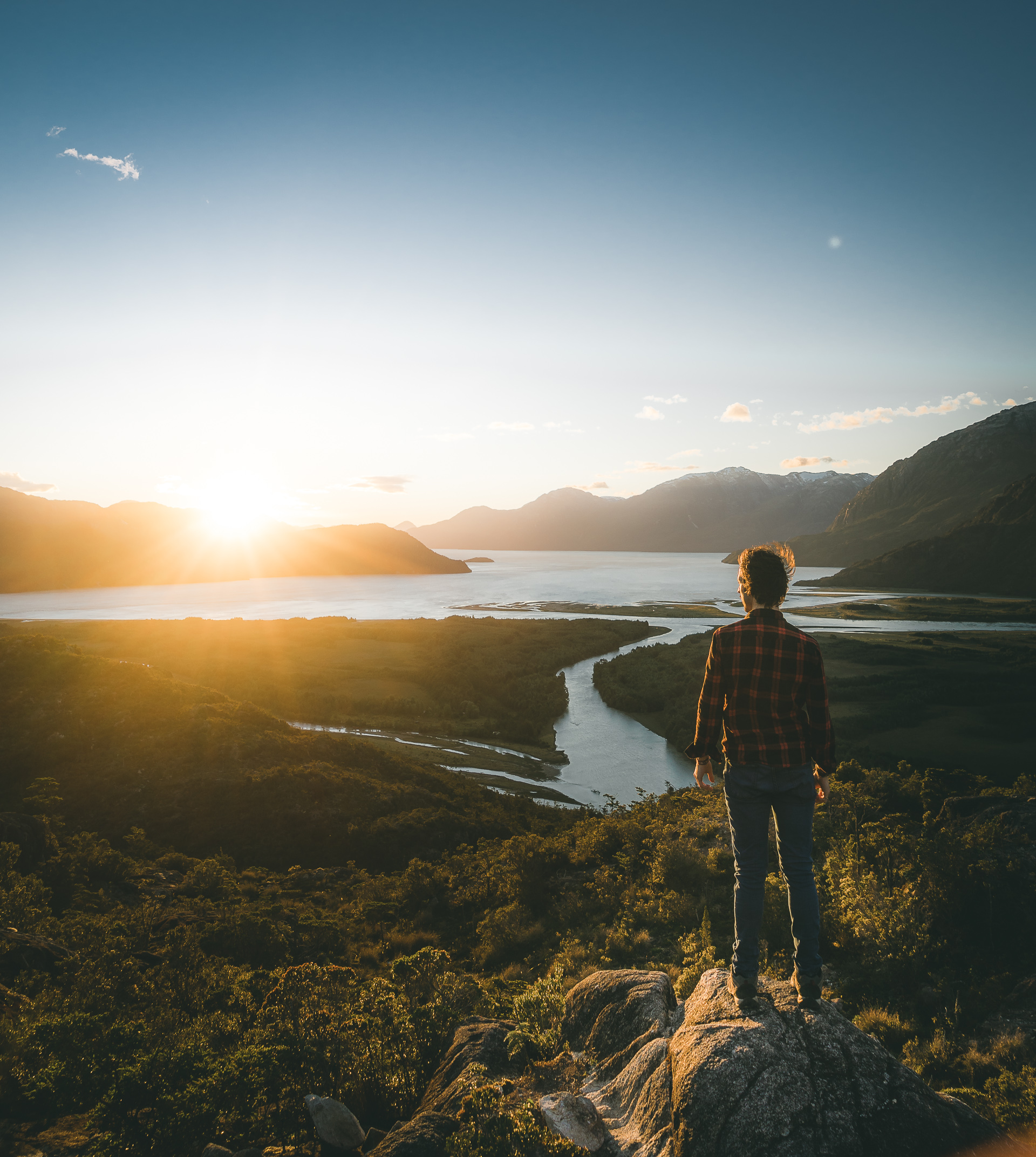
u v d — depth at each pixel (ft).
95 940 50.49
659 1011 15.29
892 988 28.30
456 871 102.89
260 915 72.95
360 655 412.16
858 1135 9.70
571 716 282.97
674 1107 10.82
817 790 11.80
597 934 50.01
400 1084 18.94
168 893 97.19
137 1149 17.79
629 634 497.87
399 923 80.94
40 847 96.22
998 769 191.21
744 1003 11.99
